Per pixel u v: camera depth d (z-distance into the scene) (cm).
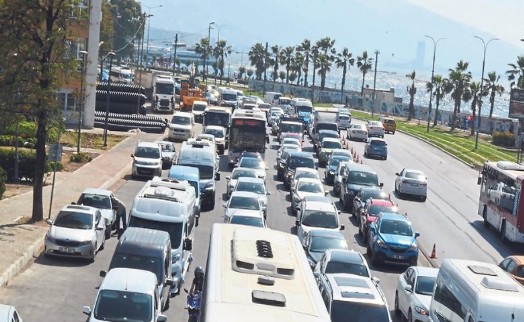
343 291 3334
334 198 7900
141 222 4319
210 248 2647
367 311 3238
